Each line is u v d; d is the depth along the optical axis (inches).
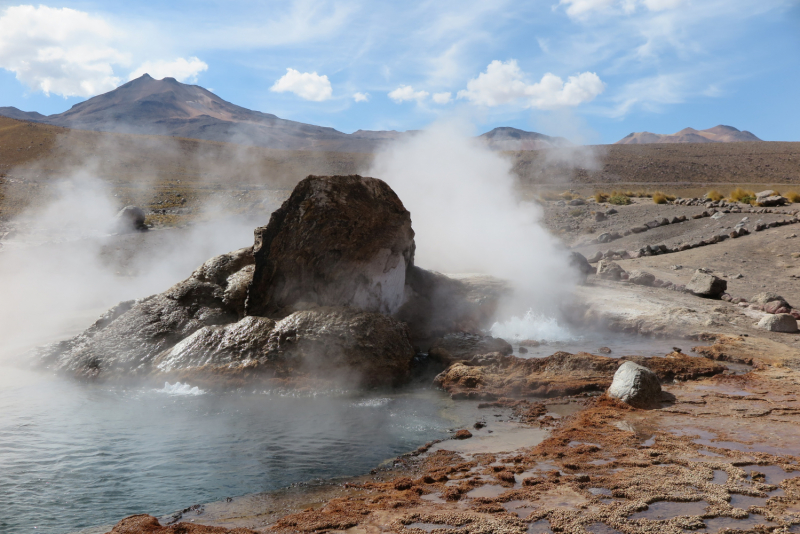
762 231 991.0
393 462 236.7
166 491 209.5
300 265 442.0
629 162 3415.4
